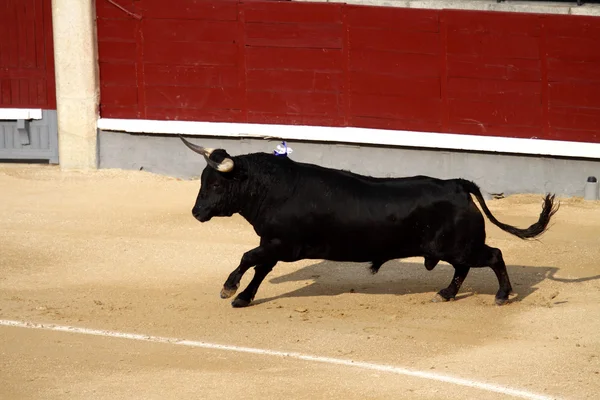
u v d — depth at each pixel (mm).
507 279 22734
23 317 21891
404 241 22203
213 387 17188
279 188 22141
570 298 23359
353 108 38188
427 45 37344
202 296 23828
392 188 22188
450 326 21219
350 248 22328
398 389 17172
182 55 39000
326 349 19578
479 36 36875
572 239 29953
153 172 39406
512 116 37031
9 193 35688
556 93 36562
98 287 24656
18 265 26688
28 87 40656
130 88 39406
